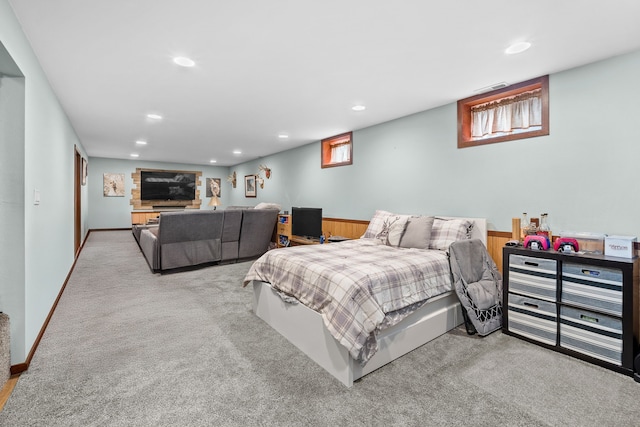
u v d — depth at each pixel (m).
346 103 3.48
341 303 1.82
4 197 1.86
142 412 1.50
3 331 1.69
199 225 4.38
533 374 1.87
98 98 3.31
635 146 2.23
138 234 6.12
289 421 1.45
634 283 1.87
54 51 2.25
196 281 3.88
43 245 2.43
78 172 5.54
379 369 1.92
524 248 2.40
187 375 1.82
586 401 1.61
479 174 3.19
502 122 3.09
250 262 5.00
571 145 2.54
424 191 3.75
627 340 1.86
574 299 2.09
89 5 1.72
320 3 1.70
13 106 1.92
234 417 1.47
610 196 2.35
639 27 1.92
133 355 2.05
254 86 2.97
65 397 1.60
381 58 2.37
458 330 2.52
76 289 3.49
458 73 2.65
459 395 1.66
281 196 6.97
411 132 3.90
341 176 5.10
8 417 1.45
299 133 5.08
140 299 3.19
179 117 4.11
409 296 2.13
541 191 2.73
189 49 2.24
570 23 1.88
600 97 2.38
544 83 2.68
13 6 1.70
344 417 1.48
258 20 1.87
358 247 3.13
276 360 2.01
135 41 2.13
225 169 10.38
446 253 2.65
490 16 1.82
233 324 2.58
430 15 1.81
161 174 9.41
